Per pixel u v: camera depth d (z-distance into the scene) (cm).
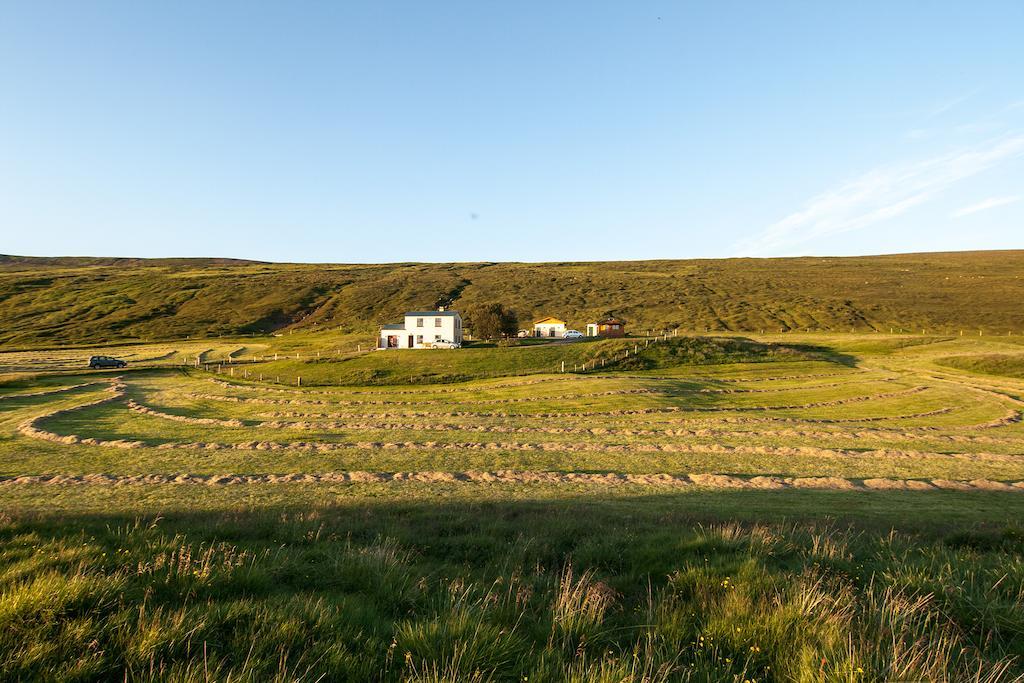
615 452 2688
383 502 1669
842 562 823
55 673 464
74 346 9394
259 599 645
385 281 16050
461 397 4644
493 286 15162
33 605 554
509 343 7862
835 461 2480
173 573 695
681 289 14150
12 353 8681
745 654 551
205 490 1912
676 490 1930
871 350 7506
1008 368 5781
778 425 3412
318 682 467
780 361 6494
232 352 8456
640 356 6462
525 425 3444
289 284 15425
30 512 1282
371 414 3894
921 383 5025
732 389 4922
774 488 1967
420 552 972
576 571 847
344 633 556
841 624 588
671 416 3778
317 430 3328
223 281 15875
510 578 753
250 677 461
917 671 493
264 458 2562
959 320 10331
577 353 6562
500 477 2153
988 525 1295
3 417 3700
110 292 14238
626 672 489
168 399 4597
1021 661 547
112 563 731
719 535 955
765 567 765
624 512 1472
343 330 10906
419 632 544
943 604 661
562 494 1855
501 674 497
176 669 477
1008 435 3084
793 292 13425
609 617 640
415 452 2689
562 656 530
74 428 3309
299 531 1059
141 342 9919
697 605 661
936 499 1772
